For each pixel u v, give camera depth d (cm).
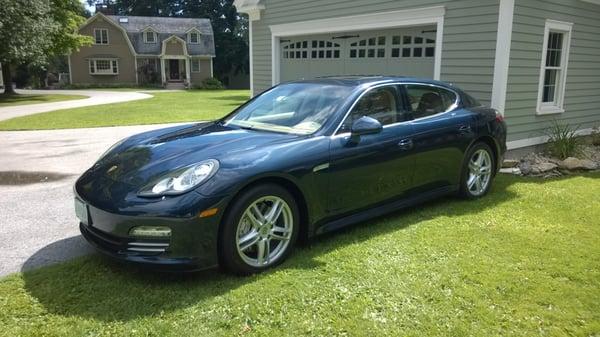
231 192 319
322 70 1095
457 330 269
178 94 3438
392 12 889
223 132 405
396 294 310
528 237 418
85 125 1357
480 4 749
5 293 309
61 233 435
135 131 1234
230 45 6222
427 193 481
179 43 5003
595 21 957
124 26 5044
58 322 275
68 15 3266
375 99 434
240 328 271
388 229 438
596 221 467
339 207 394
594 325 275
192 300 302
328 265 355
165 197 308
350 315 284
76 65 4744
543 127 870
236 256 327
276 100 455
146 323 275
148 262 307
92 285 321
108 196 324
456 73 800
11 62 2672
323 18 1052
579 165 724
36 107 2112
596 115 1047
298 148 364
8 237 423
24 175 701
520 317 283
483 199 546
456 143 498
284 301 300
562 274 342
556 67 884
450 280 330
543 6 796
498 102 748
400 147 434
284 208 353
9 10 2286
